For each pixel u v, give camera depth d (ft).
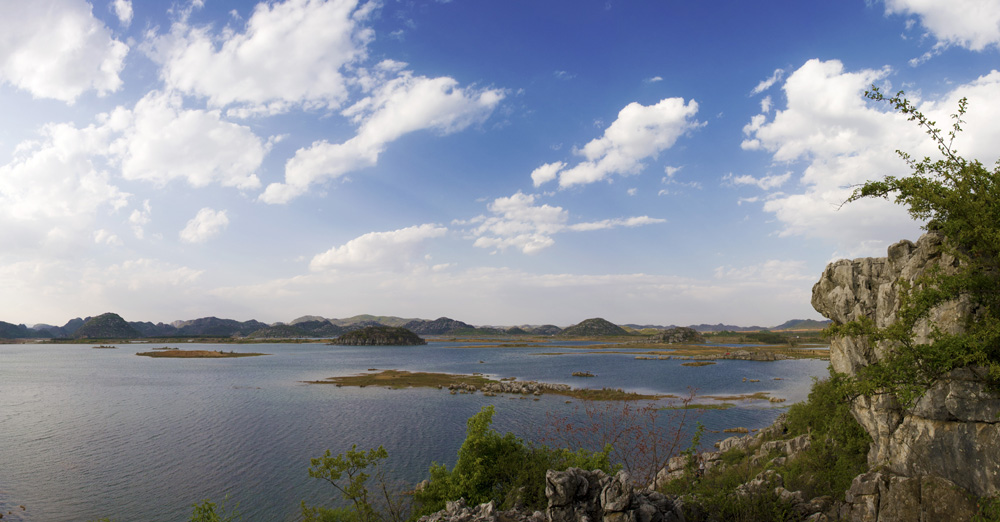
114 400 303.68
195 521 88.63
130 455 175.01
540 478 86.48
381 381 401.90
